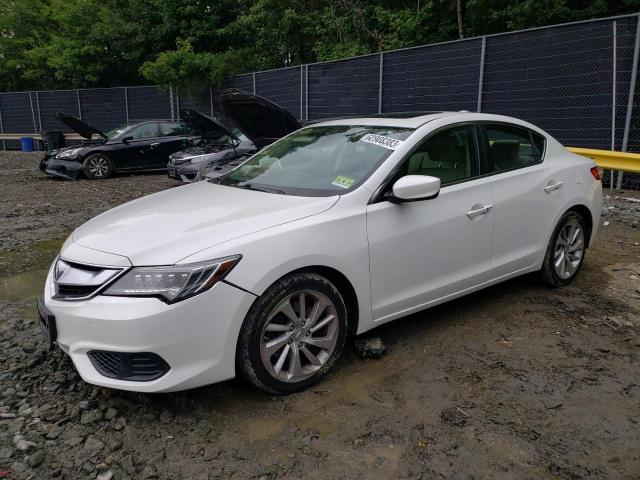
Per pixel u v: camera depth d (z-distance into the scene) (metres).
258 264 2.83
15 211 9.00
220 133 11.56
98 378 2.72
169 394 3.10
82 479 2.41
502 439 2.71
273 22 20.19
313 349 3.20
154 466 2.51
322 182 3.58
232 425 2.82
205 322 2.70
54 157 13.48
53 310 2.87
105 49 24.78
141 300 2.64
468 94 10.75
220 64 19.22
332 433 2.75
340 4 19.09
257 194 3.55
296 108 15.49
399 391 3.14
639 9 14.02
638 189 9.24
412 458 2.57
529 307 4.38
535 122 9.81
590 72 9.01
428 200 3.60
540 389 3.17
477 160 4.04
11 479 2.40
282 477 2.44
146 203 3.69
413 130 3.77
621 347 3.71
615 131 8.90
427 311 4.33
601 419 2.88
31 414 2.90
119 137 13.86
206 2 21.86
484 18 15.90
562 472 2.48
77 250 3.02
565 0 14.59
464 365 3.45
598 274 5.20
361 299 3.30
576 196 4.64
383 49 17.44
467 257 3.87
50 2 29.22
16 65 28.80
